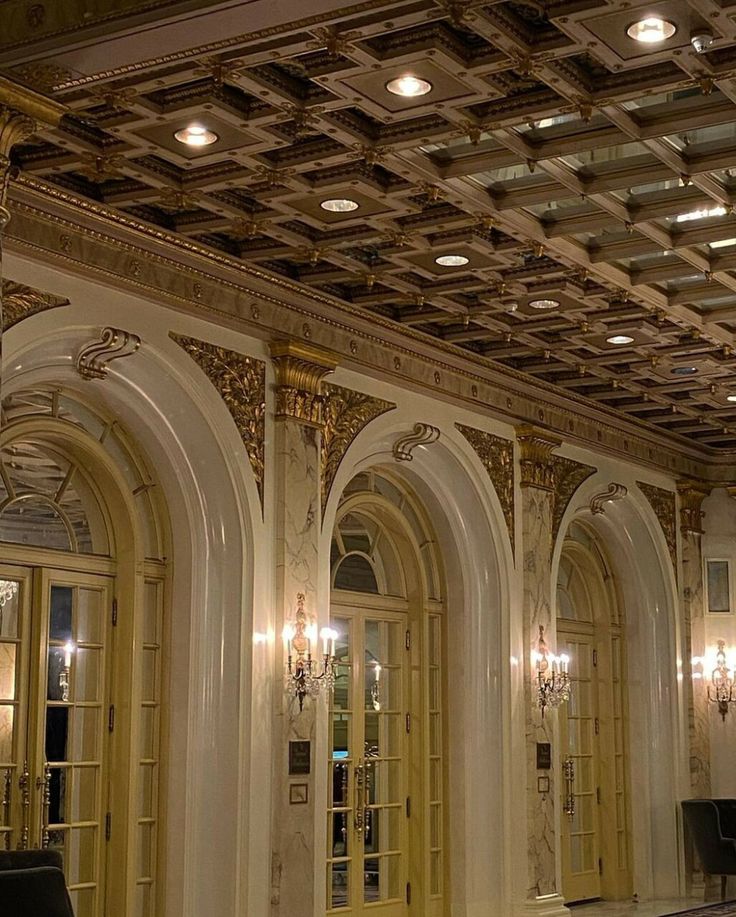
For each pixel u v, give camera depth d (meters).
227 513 9.90
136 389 9.59
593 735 15.20
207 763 9.70
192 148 7.82
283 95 7.16
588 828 14.88
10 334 8.35
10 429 8.99
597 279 10.05
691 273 10.03
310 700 10.20
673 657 15.54
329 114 7.45
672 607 15.62
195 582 9.87
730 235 9.21
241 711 9.68
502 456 12.95
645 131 7.57
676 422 15.02
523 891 12.31
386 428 11.48
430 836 12.24
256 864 9.62
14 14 6.13
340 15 5.80
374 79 6.96
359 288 10.55
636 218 8.91
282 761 9.87
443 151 8.12
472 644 12.65
